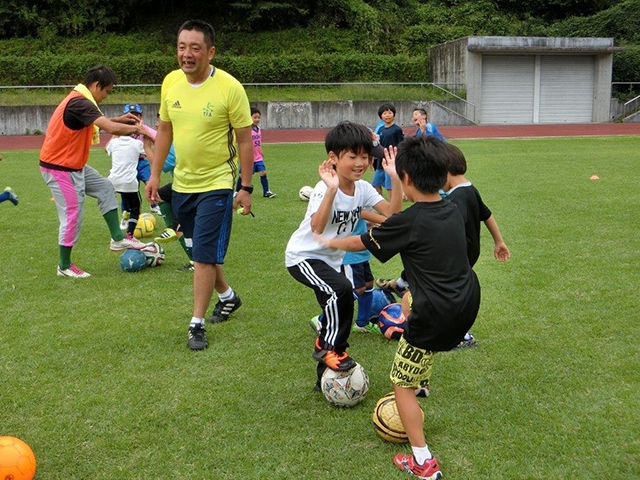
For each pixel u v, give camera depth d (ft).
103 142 73.82
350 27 122.11
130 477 9.26
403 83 99.19
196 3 124.77
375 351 13.85
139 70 103.60
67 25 115.34
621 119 102.78
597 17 126.41
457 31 123.75
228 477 9.25
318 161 53.88
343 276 11.63
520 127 93.97
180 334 14.79
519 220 26.66
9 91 93.56
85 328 15.14
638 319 15.17
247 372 12.73
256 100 96.17
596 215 27.43
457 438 10.24
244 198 14.98
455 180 12.91
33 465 8.83
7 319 15.74
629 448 9.82
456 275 9.30
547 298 16.81
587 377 12.27
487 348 13.71
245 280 19.06
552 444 10.00
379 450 9.95
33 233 25.81
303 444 10.12
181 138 14.44
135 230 25.50
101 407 11.30
